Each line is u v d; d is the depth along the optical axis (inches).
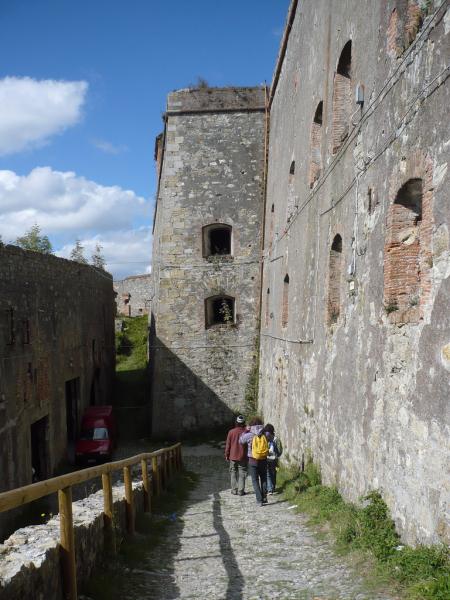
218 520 327.9
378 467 254.2
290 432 502.9
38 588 151.5
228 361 831.1
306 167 471.2
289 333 529.3
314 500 334.6
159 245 915.4
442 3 200.7
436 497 193.5
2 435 453.4
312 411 405.4
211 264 835.4
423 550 194.5
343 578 200.2
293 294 517.7
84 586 188.1
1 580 134.1
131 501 265.1
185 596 193.2
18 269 529.0
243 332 831.7
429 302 206.8
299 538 269.3
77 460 682.2
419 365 212.7
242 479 430.9
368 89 293.1
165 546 266.2
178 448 579.2
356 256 305.6
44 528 194.9
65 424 697.6
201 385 829.2
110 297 1125.7
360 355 289.4
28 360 541.0
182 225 839.1
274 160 733.9
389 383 244.2
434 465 196.1
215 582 208.1
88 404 855.1
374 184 277.0
